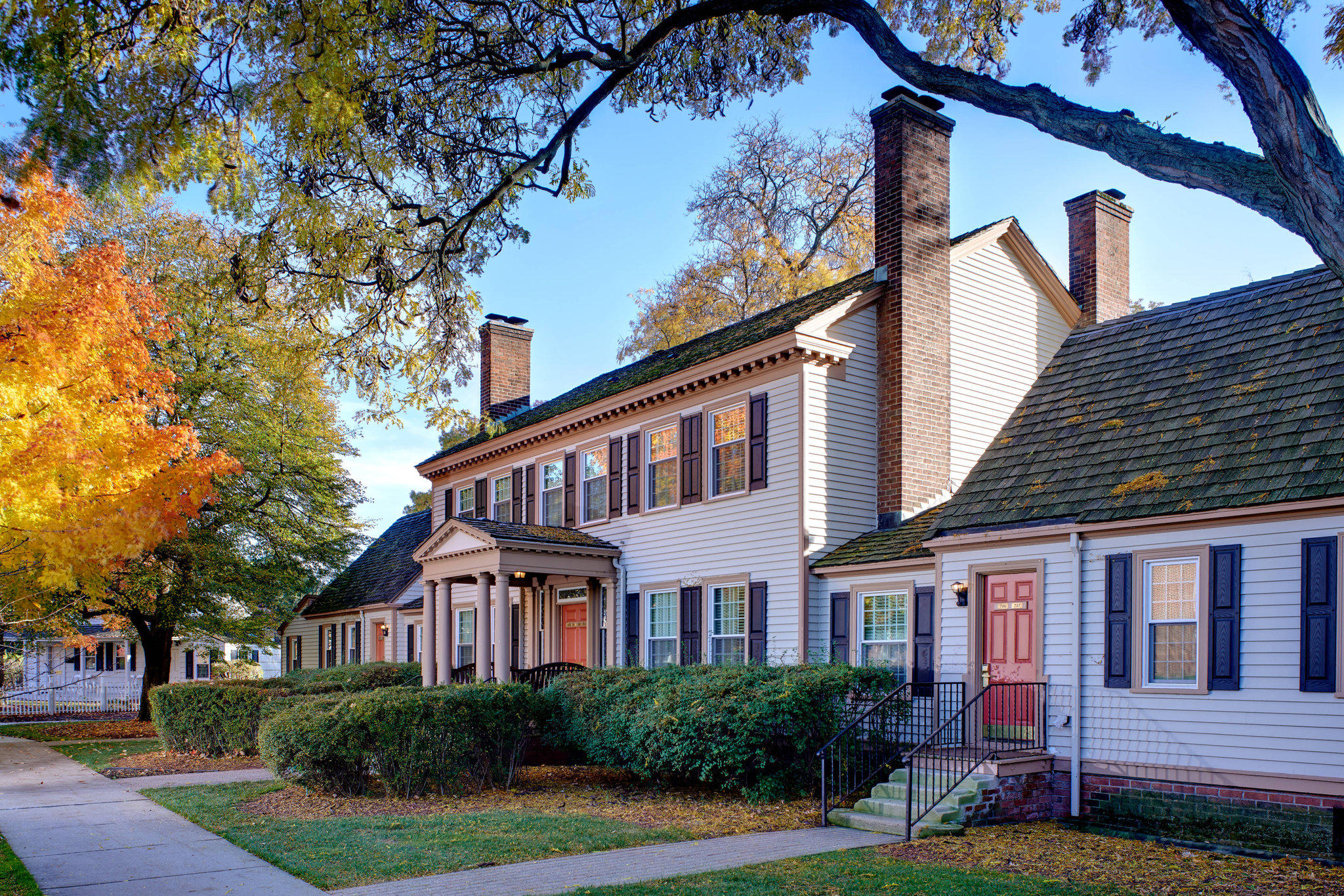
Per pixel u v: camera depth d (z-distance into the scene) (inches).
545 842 394.0
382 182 488.7
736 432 737.0
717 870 346.0
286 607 1322.6
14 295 481.7
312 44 399.2
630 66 468.8
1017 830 450.3
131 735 938.1
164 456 533.3
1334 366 463.2
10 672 1273.4
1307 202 241.1
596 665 859.4
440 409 542.3
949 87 335.9
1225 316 549.0
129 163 359.6
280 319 590.6
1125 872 356.5
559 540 820.6
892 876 335.9
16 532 497.0
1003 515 533.3
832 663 581.6
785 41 532.4
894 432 699.4
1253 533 431.2
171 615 1046.4
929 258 726.5
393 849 382.0
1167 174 280.2
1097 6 444.5
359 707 516.1
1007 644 534.6
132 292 550.3
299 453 1096.2
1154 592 467.8
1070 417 568.1
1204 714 439.2
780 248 1470.2
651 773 543.5
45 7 331.3
